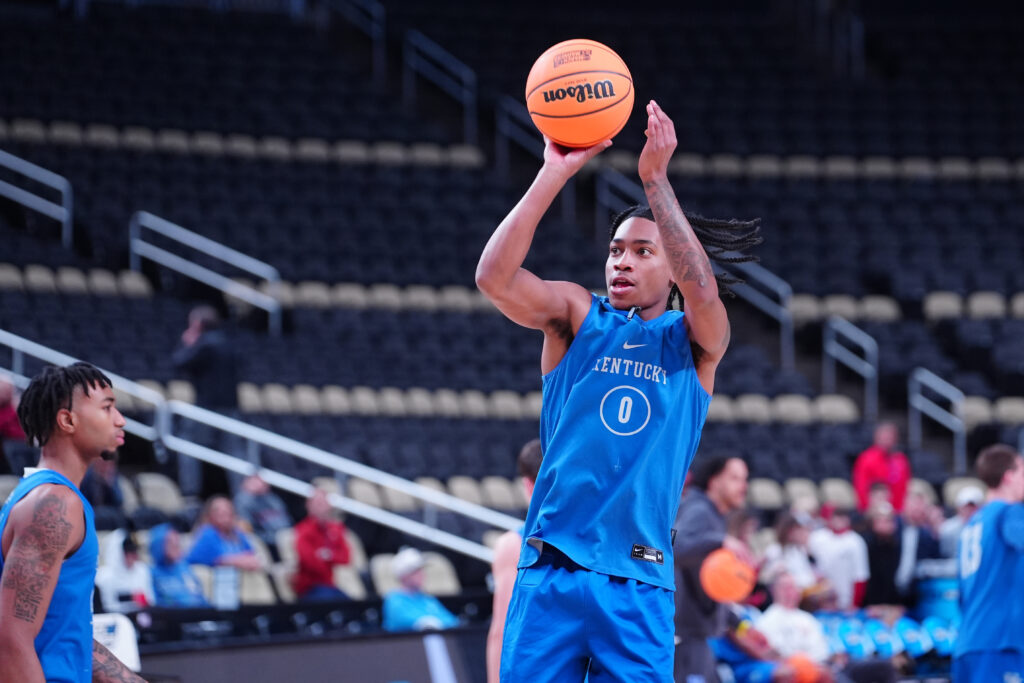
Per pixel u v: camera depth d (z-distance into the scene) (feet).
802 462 46.80
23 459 30.89
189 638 24.39
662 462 10.46
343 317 50.42
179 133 59.67
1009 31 75.72
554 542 10.36
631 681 10.03
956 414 51.78
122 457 38.93
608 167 63.05
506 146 66.54
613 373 10.63
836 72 74.02
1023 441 49.21
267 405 43.98
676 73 71.10
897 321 55.77
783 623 26.02
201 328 39.78
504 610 16.46
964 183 66.18
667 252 10.52
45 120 57.00
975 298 56.65
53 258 47.88
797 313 55.93
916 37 75.20
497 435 45.55
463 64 69.56
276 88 64.39
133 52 64.08
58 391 12.06
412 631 22.99
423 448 43.60
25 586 11.14
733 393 50.57
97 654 12.85
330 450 41.29
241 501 34.27
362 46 70.64
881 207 63.87
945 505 45.47
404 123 64.95
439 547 38.14
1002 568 20.08
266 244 53.78
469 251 57.00
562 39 72.59
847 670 25.94
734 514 24.26
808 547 34.30
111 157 56.18
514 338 52.03
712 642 24.12
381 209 58.54
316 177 59.52
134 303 46.68
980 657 20.20
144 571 26.21
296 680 21.65
